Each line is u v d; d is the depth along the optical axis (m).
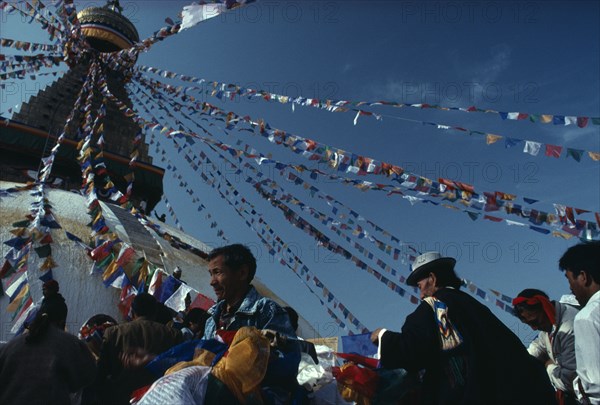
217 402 3.37
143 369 4.80
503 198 7.41
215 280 4.47
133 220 13.92
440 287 4.27
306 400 4.09
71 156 17.12
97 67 16.08
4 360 4.54
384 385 4.29
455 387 3.64
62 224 11.81
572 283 4.14
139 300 5.42
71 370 4.62
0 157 16.84
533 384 3.61
